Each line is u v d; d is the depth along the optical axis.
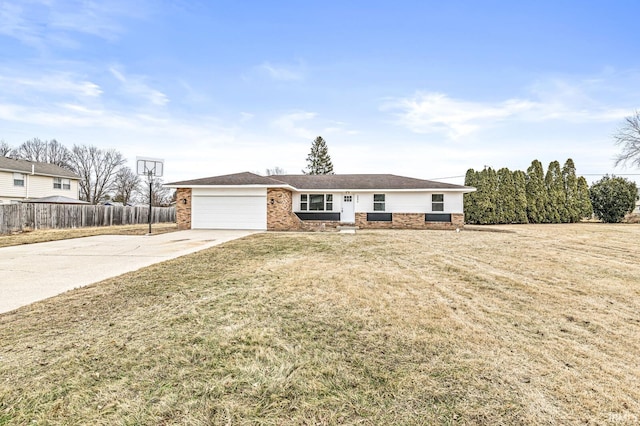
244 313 4.24
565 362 3.06
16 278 6.07
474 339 3.55
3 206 15.88
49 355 3.04
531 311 4.51
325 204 20.12
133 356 3.04
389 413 2.28
